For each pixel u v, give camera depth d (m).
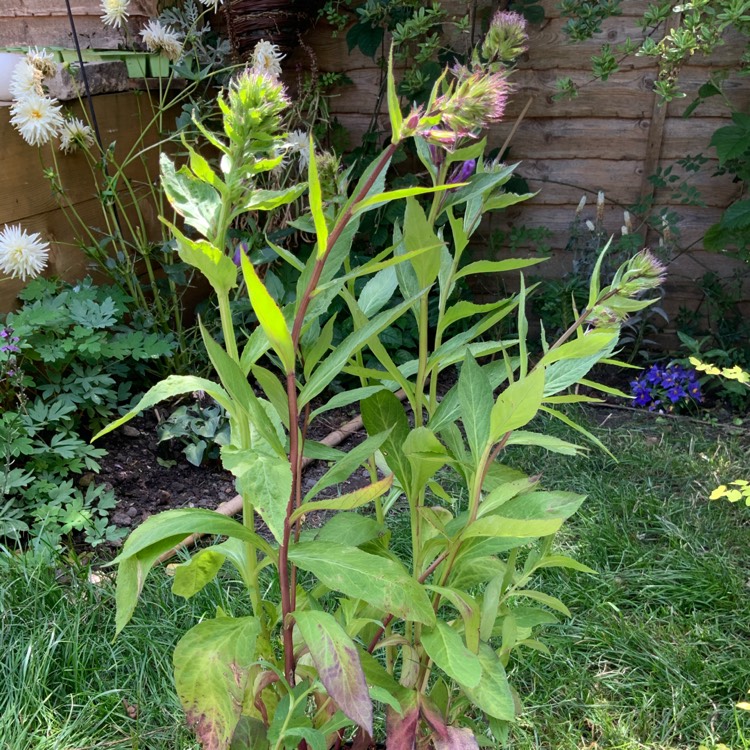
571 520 2.69
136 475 2.92
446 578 1.17
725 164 3.95
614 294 1.02
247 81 0.87
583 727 1.89
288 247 3.95
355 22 4.20
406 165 4.38
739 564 2.50
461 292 4.09
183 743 1.72
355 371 1.21
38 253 2.78
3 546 2.33
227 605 2.10
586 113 4.16
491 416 0.97
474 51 1.06
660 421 3.66
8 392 2.72
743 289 4.26
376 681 1.13
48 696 1.79
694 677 2.00
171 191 0.91
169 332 3.39
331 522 1.17
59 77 3.08
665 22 3.93
